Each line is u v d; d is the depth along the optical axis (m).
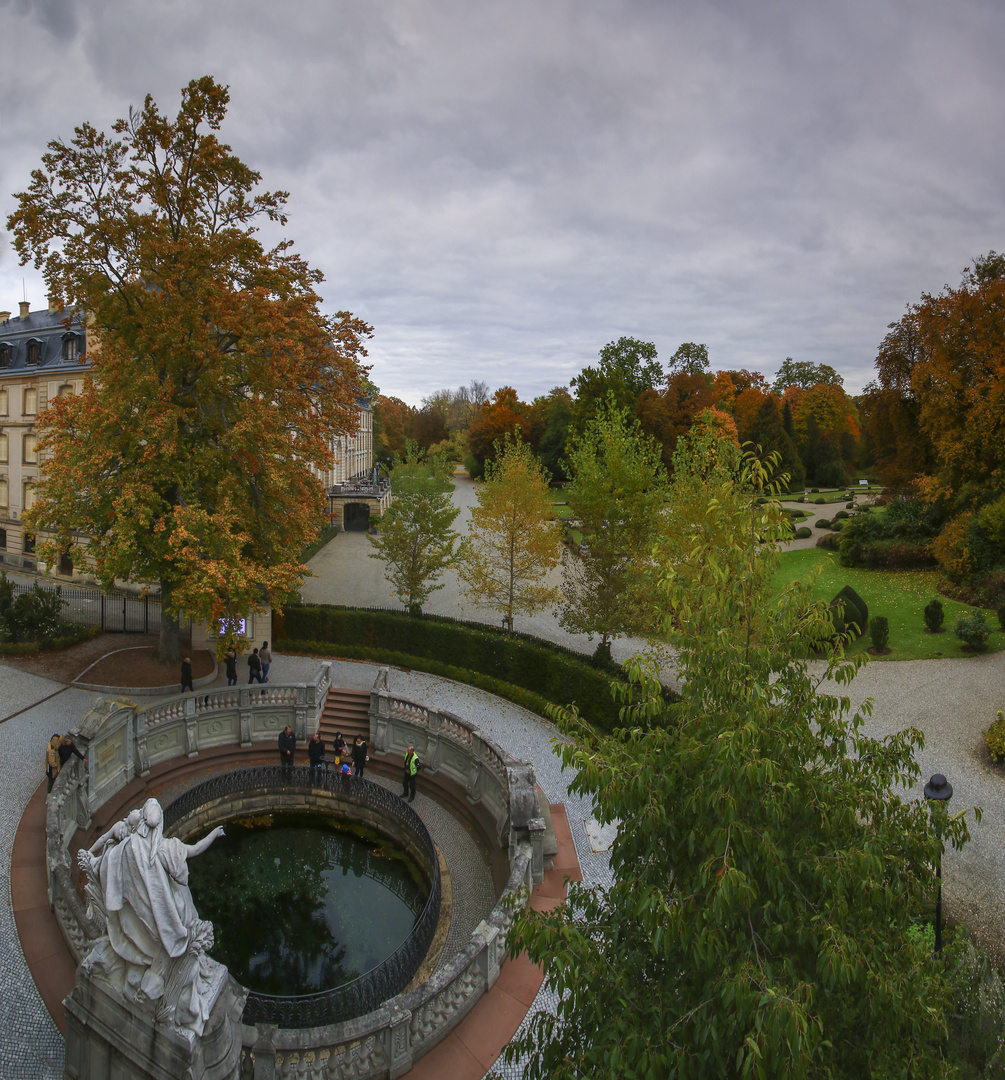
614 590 24.80
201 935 8.30
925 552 37.47
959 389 36.34
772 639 7.34
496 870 16.11
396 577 32.38
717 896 5.55
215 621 20.12
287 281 22.30
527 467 30.25
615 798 6.86
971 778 19.17
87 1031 8.62
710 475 19.58
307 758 21.23
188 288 20.59
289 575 20.84
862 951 6.03
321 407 23.30
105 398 20.08
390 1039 9.95
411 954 13.17
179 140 20.28
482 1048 10.79
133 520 19.16
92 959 8.61
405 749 21.11
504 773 17.42
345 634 29.64
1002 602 29.34
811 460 75.12
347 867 17.59
